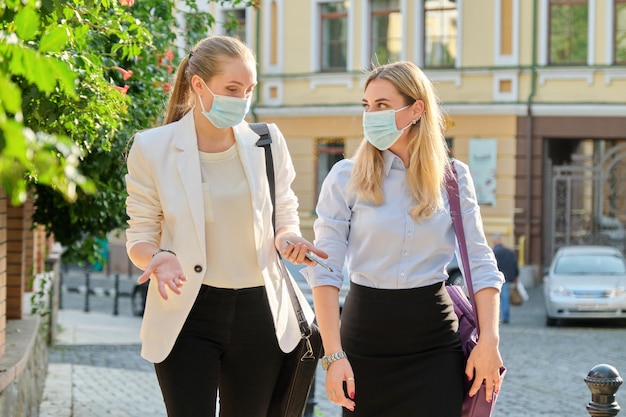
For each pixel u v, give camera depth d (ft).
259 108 121.70
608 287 79.82
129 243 15.26
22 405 27.68
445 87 113.29
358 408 15.35
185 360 14.87
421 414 15.03
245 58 15.10
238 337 15.24
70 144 7.80
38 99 16.39
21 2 9.58
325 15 118.83
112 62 28.50
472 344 15.44
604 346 68.44
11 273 38.65
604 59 108.47
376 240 15.34
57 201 35.83
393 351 15.24
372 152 15.65
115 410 38.11
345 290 66.39
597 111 108.58
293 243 15.14
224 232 15.14
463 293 15.93
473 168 112.37
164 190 15.06
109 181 32.99
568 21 109.81
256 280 15.25
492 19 111.24
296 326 15.66
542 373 55.57
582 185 111.86
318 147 119.65
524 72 110.52
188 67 15.38
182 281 14.33
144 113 31.50
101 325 79.56
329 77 117.91
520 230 111.14
